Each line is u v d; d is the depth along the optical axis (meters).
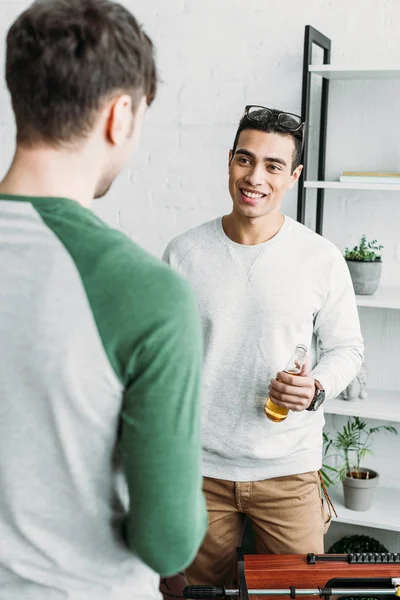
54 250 0.82
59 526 0.87
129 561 0.93
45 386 0.81
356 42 2.67
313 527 2.10
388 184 2.43
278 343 2.00
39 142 0.85
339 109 2.75
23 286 0.81
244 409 2.02
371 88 2.71
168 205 2.96
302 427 2.05
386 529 2.70
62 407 0.81
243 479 2.05
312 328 2.10
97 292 0.81
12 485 0.84
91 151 0.87
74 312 0.81
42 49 0.82
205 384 2.04
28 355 0.81
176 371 0.81
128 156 0.93
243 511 2.12
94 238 0.83
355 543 2.74
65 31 0.82
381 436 2.92
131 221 3.01
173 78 2.87
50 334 0.80
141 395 0.81
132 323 0.80
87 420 0.82
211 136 2.87
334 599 1.73
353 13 2.66
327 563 1.78
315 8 2.69
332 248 2.09
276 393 1.88
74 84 0.82
